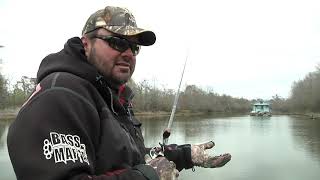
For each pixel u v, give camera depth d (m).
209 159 2.58
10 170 15.81
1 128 35.16
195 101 61.81
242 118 74.44
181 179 14.65
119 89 2.19
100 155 1.84
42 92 1.74
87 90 1.87
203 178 14.96
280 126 48.69
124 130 2.04
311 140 30.75
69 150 1.63
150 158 2.29
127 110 2.27
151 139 26.28
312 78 83.81
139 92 56.25
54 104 1.69
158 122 44.78
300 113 94.75
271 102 113.69
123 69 2.05
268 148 25.75
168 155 2.52
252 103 106.88
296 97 94.75
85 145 1.73
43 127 1.63
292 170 17.80
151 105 57.16
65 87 1.78
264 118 75.69
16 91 54.41
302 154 22.89
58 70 1.89
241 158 20.94
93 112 1.82
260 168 18.16
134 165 2.04
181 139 29.80
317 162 19.95
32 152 1.59
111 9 2.03
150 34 2.07
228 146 26.48
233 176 15.91
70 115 1.70
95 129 1.82
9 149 1.66
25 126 1.65
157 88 59.94
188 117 63.66
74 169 1.60
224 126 46.41
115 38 2.00
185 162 2.56
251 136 34.06
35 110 1.67
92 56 2.04
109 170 1.84
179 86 3.18
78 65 1.92
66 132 1.67
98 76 1.96
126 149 1.95
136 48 2.11
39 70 1.97
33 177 1.56
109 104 2.05
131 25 2.03
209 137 32.03
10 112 50.38
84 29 2.10
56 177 1.55
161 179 1.98
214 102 90.19
